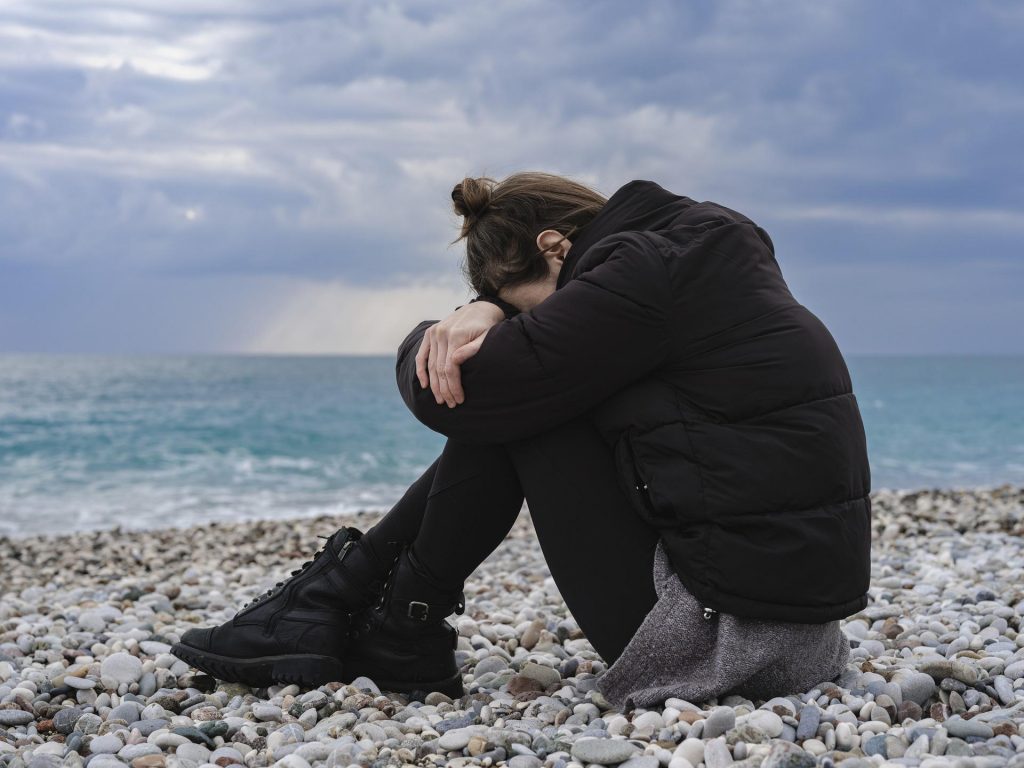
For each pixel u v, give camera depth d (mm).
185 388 50375
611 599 2254
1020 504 9391
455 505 2451
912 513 8320
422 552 2559
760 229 2404
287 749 2174
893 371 103375
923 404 41375
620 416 2180
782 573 2076
